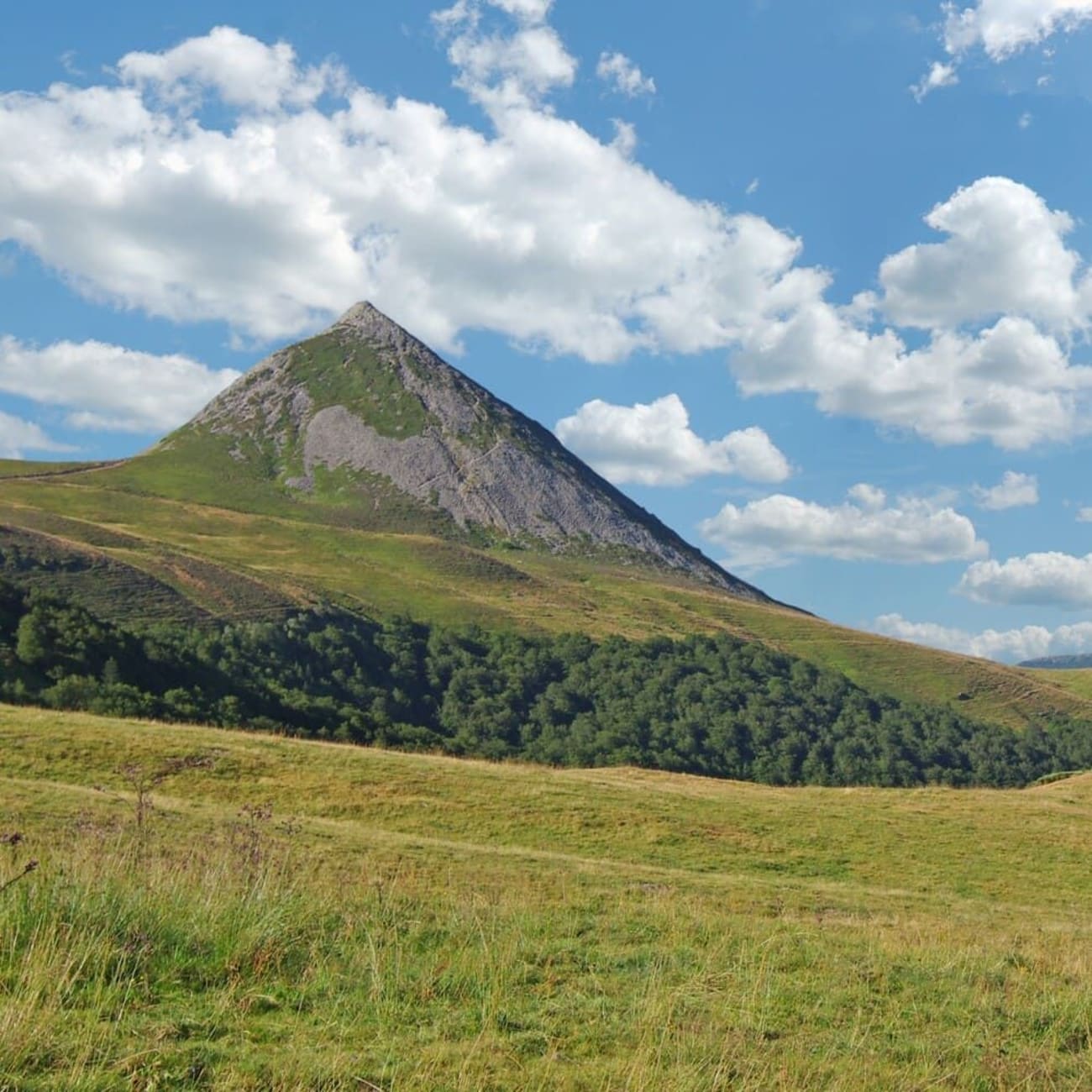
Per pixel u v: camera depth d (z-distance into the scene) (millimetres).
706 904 20328
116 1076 7445
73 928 10031
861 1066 9203
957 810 42969
